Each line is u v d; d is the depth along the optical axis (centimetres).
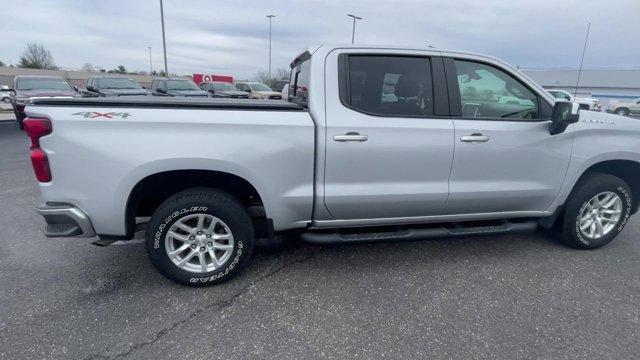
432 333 255
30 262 344
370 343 244
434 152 314
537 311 280
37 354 229
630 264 355
